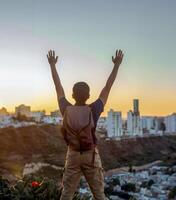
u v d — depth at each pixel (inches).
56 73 199.2
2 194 255.9
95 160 183.2
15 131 4168.3
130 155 5275.6
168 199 2488.9
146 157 5344.5
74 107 184.2
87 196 260.8
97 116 183.6
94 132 182.2
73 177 185.2
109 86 189.9
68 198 187.3
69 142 182.4
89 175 184.9
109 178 2999.5
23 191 260.8
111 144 5354.3
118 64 193.3
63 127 184.4
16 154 3538.4
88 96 187.6
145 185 3011.8
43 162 3174.2
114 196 1957.4
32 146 3905.0
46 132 4402.1
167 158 5251.0
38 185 264.1
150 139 6289.4
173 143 6432.1
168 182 3245.6
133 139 5905.5
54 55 201.6
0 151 3540.8
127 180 3196.4
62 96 193.5
